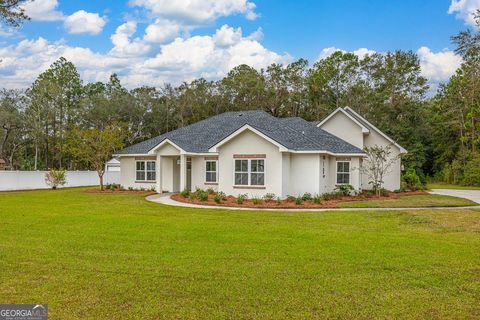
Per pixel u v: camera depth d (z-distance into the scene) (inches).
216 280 281.3
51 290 258.5
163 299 245.0
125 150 1180.5
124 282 275.3
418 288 267.9
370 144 1118.4
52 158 2283.5
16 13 756.0
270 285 271.3
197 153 998.4
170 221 551.8
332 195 887.1
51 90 2164.1
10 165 2017.7
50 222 536.7
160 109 2397.9
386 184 1101.7
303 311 228.2
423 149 1968.5
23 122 2015.3
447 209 700.7
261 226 511.5
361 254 358.6
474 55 829.8
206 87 2455.7
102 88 2652.6
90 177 1499.8
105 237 431.5
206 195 826.8
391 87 2321.6
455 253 364.2
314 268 312.8
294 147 856.9
